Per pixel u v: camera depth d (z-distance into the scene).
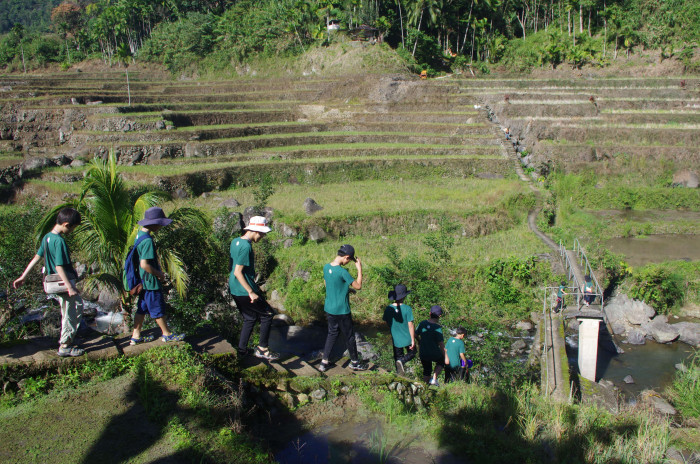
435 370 8.59
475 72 53.59
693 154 30.14
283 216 20.70
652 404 11.27
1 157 28.23
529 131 34.00
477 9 59.41
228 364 6.64
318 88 44.34
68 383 5.73
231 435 5.23
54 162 27.42
